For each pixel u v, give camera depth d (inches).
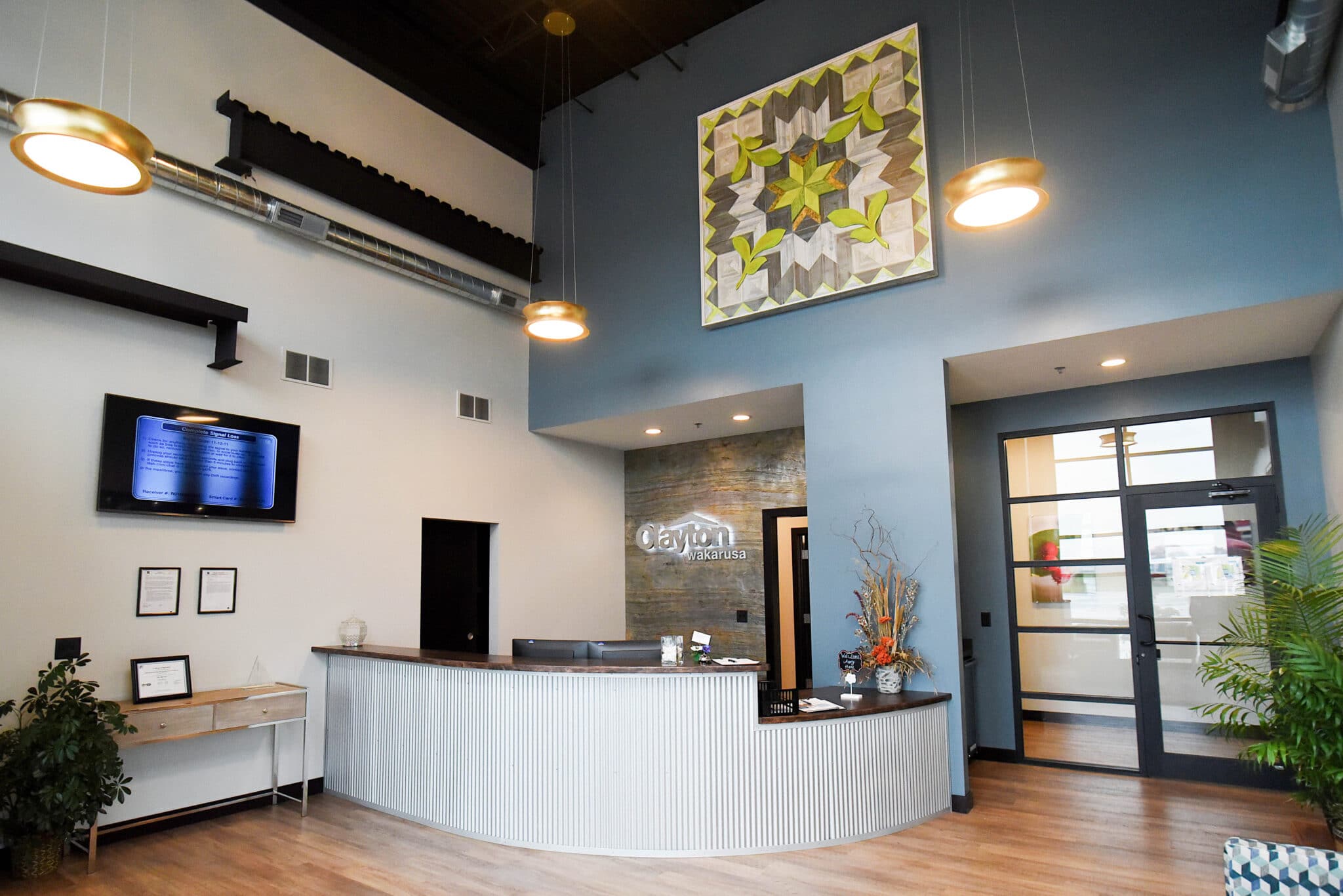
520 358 318.3
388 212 266.7
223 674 215.2
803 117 253.4
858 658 212.8
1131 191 201.2
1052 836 187.3
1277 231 182.2
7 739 166.4
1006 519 272.4
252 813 215.3
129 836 194.4
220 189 217.2
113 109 205.2
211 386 219.0
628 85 306.0
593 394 300.2
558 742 188.1
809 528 241.6
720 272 266.7
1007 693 265.6
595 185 311.7
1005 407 276.5
